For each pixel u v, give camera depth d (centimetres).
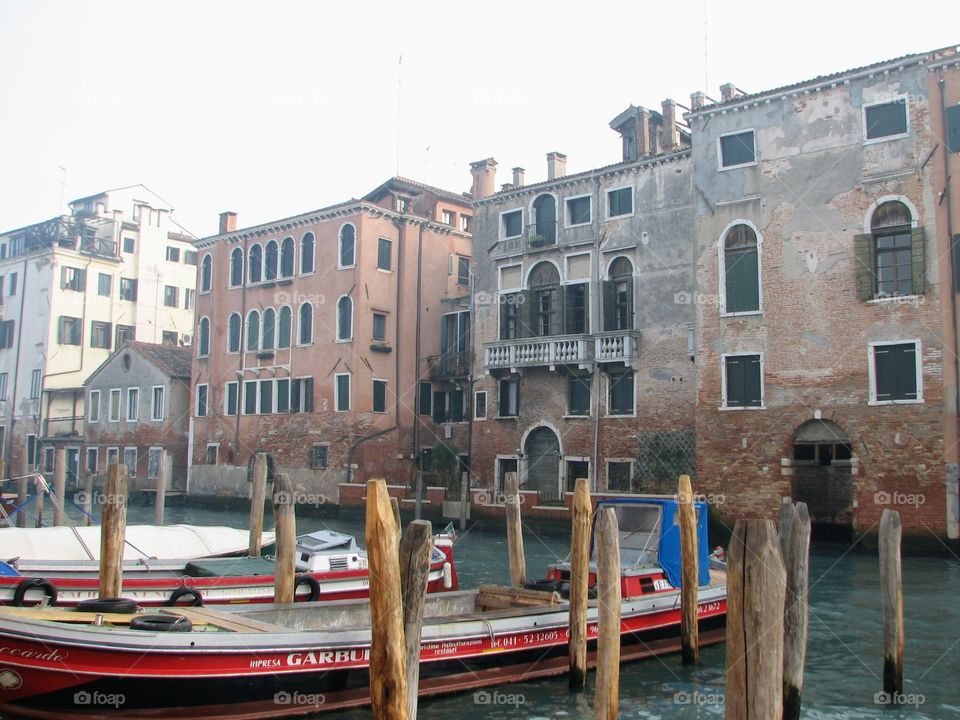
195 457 3731
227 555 1496
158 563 1353
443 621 942
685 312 2458
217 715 818
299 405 3341
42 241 4559
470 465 2936
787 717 773
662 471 2431
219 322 3703
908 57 2014
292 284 3422
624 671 1048
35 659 800
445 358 3275
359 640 886
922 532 1914
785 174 2184
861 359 2030
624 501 1229
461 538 2447
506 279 2898
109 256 4678
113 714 801
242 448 3534
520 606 1093
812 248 2125
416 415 3291
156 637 799
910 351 1973
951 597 1495
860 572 1748
